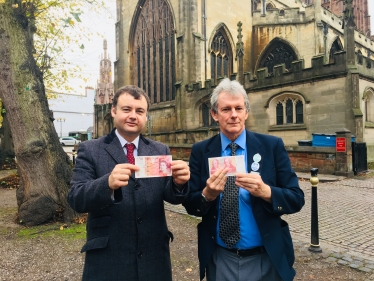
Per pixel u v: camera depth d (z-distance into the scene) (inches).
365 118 657.0
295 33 991.6
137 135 91.3
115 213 82.5
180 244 201.6
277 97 723.4
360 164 511.8
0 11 241.8
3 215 268.1
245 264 88.9
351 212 284.0
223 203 90.3
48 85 618.2
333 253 185.8
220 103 90.9
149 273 83.0
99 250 82.0
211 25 990.4
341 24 1068.5
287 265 86.2
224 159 81.8
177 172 80.5
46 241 200.5
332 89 621.3
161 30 1078.4
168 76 1061.8
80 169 84.1
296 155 542.9
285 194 82.4
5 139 690.2
